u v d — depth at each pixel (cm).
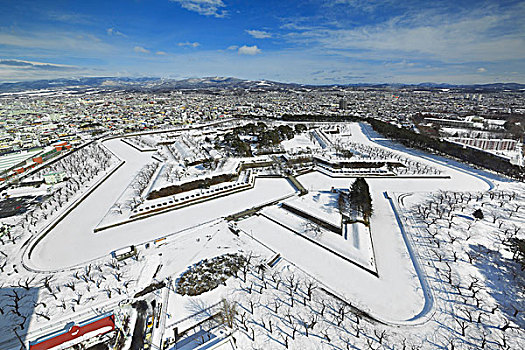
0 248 9700
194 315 6812
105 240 10350
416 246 9575
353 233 10381
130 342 6078
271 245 9888
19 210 12731
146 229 11131
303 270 8525
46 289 7669
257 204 13312
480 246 9156
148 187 15162
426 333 6300
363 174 17225
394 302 7256
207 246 9850
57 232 10944
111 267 8681
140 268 8625
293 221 11381
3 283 7925
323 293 7575
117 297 7412
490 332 6250
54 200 13575
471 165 18900
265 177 17062
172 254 9394
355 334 6288
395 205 12744
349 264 8819
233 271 8338
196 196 13600
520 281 7675
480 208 11712
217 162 18388
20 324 6500
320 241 9938
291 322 6588
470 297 7244
